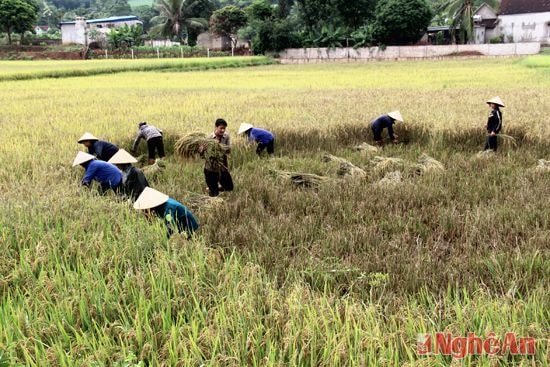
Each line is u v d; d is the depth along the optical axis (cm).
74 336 398
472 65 4372
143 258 507
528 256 535
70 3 16475
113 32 7562
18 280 475
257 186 874
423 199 797
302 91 2359
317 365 357
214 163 860
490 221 673
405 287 494
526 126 1241
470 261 547
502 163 1023
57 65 5134
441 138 1220
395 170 993
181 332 385
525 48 5647
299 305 415
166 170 1009
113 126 1378
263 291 456
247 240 625
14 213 625
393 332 390
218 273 486
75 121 1482
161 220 602
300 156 1128
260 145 1117
